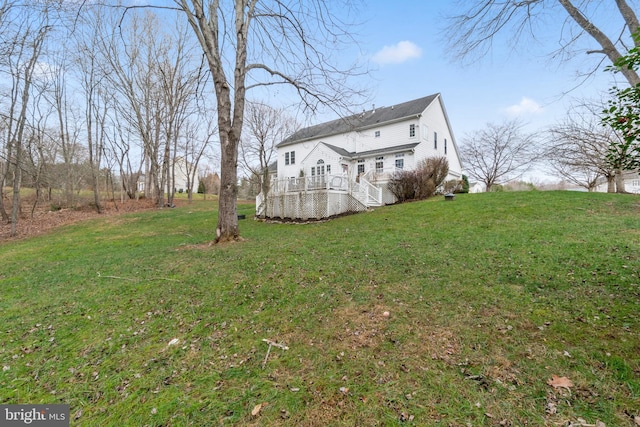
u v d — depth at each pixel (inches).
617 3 191.5
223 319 134.9
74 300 166.1
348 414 76.0
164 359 106.5
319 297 150.9
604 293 133.6
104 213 669.9
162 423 77.0
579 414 71.2
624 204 336.5
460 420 71.8
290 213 502.0
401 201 589.3
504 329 111.4
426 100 834.8
